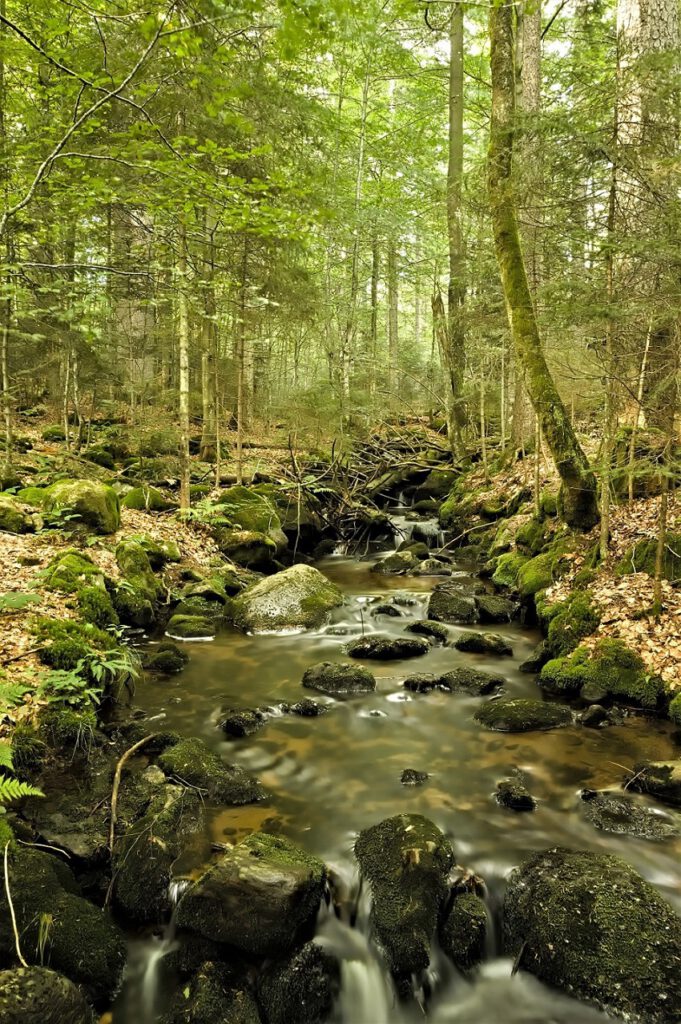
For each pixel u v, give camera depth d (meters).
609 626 6.69
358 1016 3.28
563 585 8.09
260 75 7.69
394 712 6.16
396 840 3.98
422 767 5.16
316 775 5.04
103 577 7.79
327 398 14.90
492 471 14.89
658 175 5.86
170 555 9.87
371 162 21.11
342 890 3.79
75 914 3.36
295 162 10.16
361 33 13.22
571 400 9.73
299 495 12.98
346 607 9.43
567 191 6.71
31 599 5.21
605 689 6.16
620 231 6.07
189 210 5.81
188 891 3.57
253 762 5.22
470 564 12.09
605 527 7.68
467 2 7.96
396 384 24.02
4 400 10.68
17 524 8.56
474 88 20.27
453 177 14.14
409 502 17.17
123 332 13.66
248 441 18.20
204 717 5.97
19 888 3.36
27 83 7.76
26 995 2.76
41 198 6.16
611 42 9.84
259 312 11.91
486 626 8.73
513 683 6.84
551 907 3.48
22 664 5.42
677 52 5.94
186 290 6.98
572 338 7.66
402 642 7.70
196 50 4.43
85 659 5.71
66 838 4.00
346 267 22.39
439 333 17.27
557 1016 3.19
